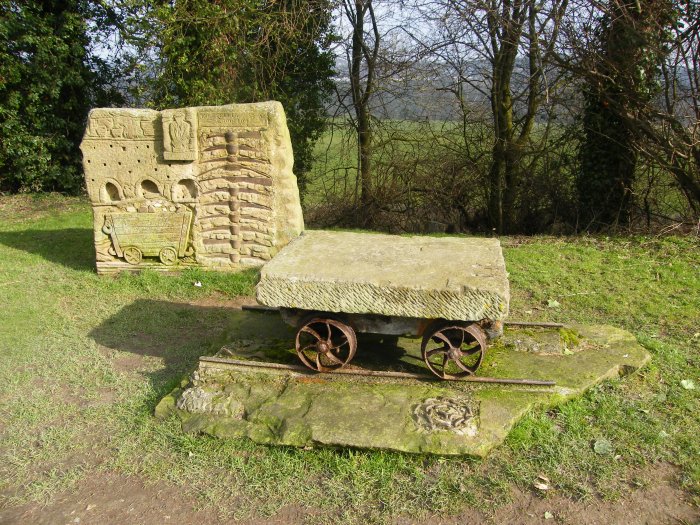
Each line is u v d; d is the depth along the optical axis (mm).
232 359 4016
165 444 3508
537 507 2926
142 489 3191
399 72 10227
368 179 10945
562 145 9203
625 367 4035
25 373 4422
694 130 7145
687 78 7797
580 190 8898
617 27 7461
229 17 9555
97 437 3650
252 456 3357
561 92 9047
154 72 10000
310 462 3283
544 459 3230
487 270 3705
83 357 4707
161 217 6480
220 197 6387
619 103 7613
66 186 12312
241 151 6234
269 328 4617
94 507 3066
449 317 3465
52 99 11719
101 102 12609
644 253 6895
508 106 9648
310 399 3596
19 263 7203
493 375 3795
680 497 2957
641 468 3158
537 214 9906
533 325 4508
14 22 10633
